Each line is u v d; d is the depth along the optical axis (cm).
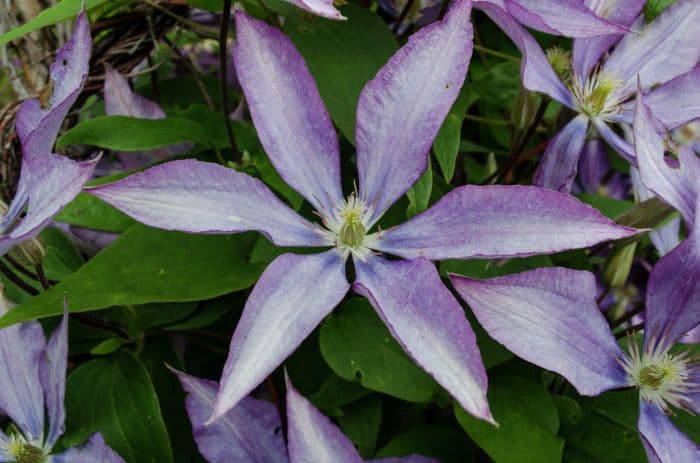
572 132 38
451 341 29
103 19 40
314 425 32
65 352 33
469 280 30
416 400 34
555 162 38
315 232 33
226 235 36
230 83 47
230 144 40
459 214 32
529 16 34
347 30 37
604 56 40
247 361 29
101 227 38
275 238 32
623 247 39
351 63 36
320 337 35
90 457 34
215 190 32
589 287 31
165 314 37
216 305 38
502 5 34
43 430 35
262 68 33
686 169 33
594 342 32
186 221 31
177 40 45
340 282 32
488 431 34
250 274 35
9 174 40
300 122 33
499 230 31
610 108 38
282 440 35
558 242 30
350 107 36
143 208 30
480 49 45
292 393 32
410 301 31
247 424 35
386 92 33
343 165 39
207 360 40
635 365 33
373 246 33
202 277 34
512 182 44
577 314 32
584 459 35
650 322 33
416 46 33
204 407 34
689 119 37
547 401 35
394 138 33
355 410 36
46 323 38
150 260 34
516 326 30
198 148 41
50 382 35
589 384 31
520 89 39
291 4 37
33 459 35
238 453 34
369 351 34
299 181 33
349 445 32
